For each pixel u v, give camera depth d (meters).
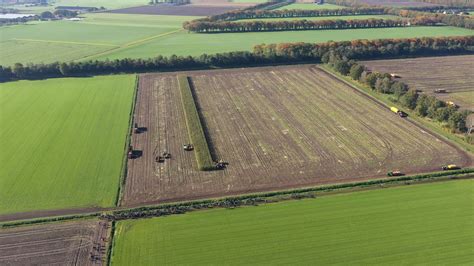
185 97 107.81
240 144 82.88
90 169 73.31
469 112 89.31
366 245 53.31
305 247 53.16
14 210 61.78
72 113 99.19
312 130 88.62
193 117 94.75
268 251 52.59
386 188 66.19
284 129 89.50
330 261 50.72
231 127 91.19
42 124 92.88
